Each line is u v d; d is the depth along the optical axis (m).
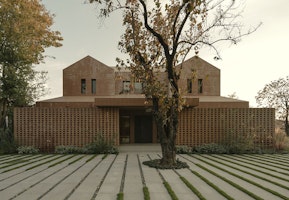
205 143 14.66
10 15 16.66
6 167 9.42
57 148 13.77
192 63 21.12
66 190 6.28
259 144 14.65
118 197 5.68
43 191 6.19
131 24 10.40
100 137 14.27
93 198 5.65
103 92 21.17
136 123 20.58
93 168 9.24
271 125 14.73
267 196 5.83
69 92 21.20
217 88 21.55
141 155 13.03
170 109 9.77
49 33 20.98
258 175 8.00
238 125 14.73
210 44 9.70
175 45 9.38
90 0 9.54
